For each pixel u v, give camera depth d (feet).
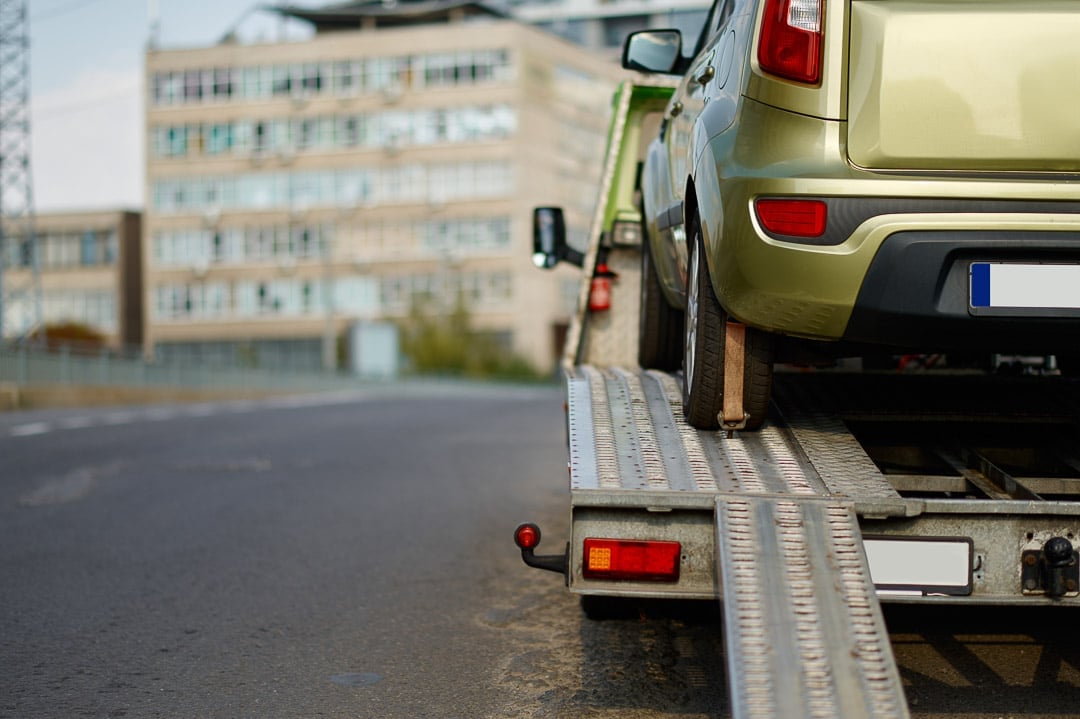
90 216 273.13
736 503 11.49
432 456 40.93
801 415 14.53
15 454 41.52
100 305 273.13
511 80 237.25
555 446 44.65
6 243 275.18
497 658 16.16
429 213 242.37
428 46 240.73
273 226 249.75
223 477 34.76
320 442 46.60
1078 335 12.05
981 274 11.95
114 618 18.42
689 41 22.75
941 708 13.34
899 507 11.37
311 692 14.75
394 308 245.04
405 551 23.49
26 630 17.74
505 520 27.02
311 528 26.05
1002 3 12.26
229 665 15.93
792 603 10.65
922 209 11.99
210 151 252.01
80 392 90.48
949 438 15.52
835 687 9.97
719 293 13.03
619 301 21.88
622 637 17.16
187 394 111.34
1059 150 12.14
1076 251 11.87
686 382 14.83
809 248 12.12
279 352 250.37
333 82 245.65
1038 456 15.57
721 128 13.29
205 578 21.12
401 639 17.20
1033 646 15.58
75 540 24.68
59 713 13.98
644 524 11.64
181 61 252.01
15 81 143.95
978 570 11.34
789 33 12.38
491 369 238.07
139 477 34.73
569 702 14.21
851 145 12.23
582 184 253.65
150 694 14.70
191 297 254.27
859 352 14.11
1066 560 11.13
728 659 10.24
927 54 12.22
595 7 279.28
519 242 238.89
